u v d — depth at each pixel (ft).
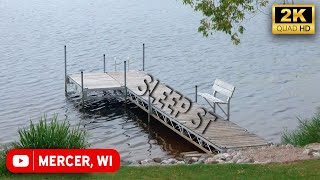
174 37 309.22
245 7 103.24
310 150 93.56
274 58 260.42
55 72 236.84
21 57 262.06
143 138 158.20
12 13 386.52
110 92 201.98
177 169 85.15
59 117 180.24
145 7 409.69
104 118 179.42
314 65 245.24
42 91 208.33
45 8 406.21
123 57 265.54
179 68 244.22
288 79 222.89
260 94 202.80
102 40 301.02
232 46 286.66
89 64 252.42
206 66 247.09
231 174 80.64
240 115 179.22
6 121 173.99
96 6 414.62
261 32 321.73
